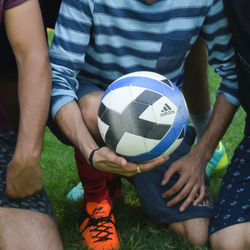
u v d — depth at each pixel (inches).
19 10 102.8
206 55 156.4
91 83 133.4
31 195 112.3
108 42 120.9
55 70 121.1
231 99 131.4
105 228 126.0
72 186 163.3
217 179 167.0
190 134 148.7
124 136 102.8
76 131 114.6
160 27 118.3
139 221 138.1
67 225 135.6
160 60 123.0
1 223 105.7
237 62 124.6
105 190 132.8
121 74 126.5
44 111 105.7
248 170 127.5
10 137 121.6
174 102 105.2
